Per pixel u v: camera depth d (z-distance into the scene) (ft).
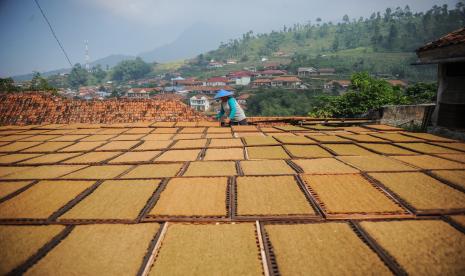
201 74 514.27
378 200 10.10
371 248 7.64
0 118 37.24
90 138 23.35
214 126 30.01
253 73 383.04
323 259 7.23
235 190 11.30
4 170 14.47
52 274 6.87
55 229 8.76
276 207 9.89
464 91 20.61
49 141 22.13
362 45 498.69
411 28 445.78
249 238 8.23
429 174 12.18
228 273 6.86
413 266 6.81
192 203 10.28
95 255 7.55
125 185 12.00
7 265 7.18
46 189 11.66
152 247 7.86
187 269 7.02
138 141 21.61
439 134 22.54
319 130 26.00
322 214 9.37
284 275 6.73
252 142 20.17
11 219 9.29
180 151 17.98
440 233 8.07
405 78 304.71
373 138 20.58
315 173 12.71
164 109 40.98
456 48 19.49
